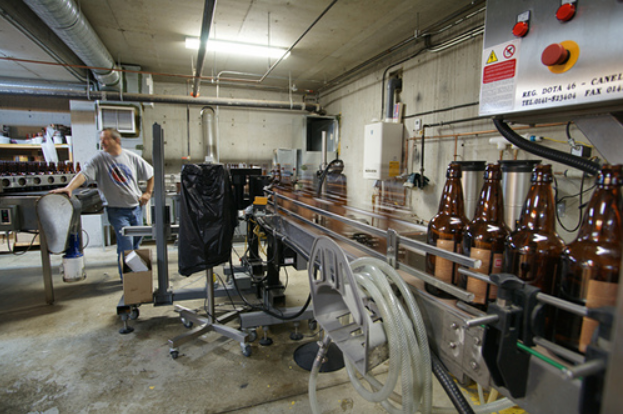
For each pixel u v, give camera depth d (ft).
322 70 16.70
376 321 2.52
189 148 18.63
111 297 9.04
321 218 5.29
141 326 7.45
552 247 1.79
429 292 2.34
